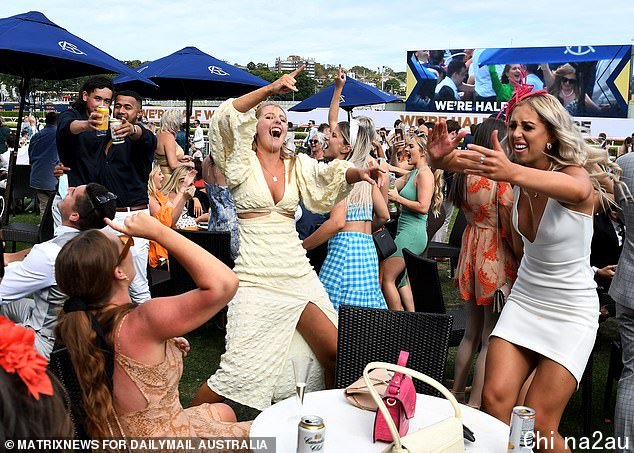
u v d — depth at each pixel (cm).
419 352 326
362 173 378
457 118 2503
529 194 302
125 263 241
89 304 235
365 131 468
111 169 481
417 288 427
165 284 530
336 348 372
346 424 248
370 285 436
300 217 545
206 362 521
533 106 301
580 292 300
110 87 476
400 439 206
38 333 340
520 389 314
